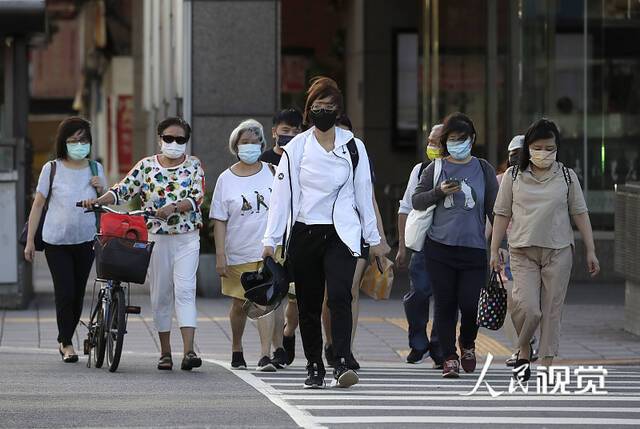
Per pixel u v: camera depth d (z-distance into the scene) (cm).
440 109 6003
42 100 14300
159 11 7206
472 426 2164
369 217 2602
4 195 4334
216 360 3256
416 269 3197
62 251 3192
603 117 5506
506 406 2422
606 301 4688
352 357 3067
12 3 4334
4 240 4338
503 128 5672
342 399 2492
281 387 2686
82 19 12469
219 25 5009
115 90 10506
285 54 7800
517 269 2762
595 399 2534
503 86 5672
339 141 2581
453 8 5947
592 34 5519
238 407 2378
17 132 4484
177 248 3014
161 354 3044
